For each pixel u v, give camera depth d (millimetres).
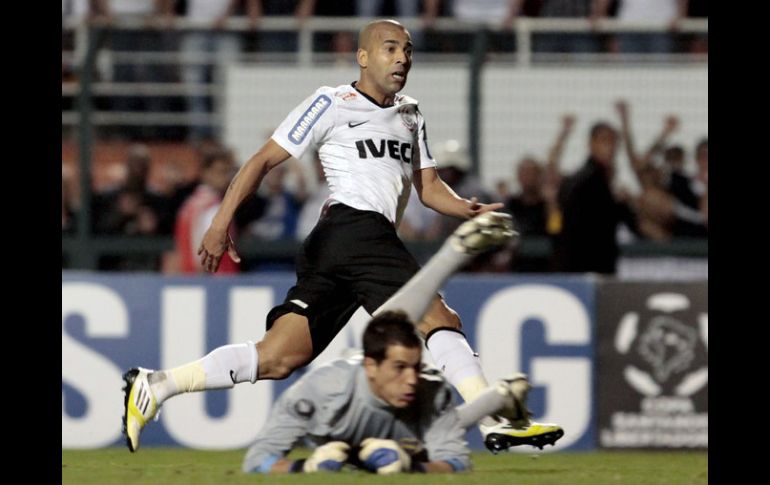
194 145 43812
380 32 20312
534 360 31609
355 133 20219
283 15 47062
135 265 42812
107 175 43281
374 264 19781
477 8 48969
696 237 43031
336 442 17328
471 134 42000
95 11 47781
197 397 31078
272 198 42406
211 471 20688
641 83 43094
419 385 17453
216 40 44875
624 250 42312
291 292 20203
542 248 41844
